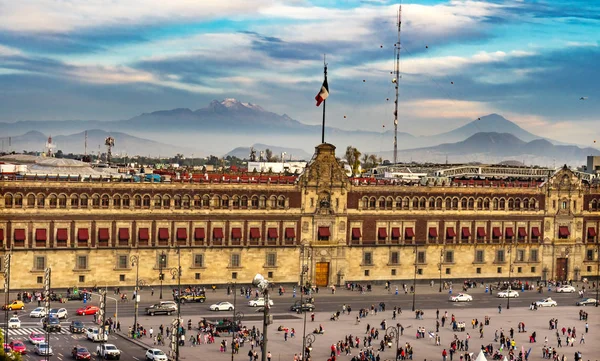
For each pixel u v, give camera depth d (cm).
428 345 17950
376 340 18238
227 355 16412
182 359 15962
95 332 17000
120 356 15850
